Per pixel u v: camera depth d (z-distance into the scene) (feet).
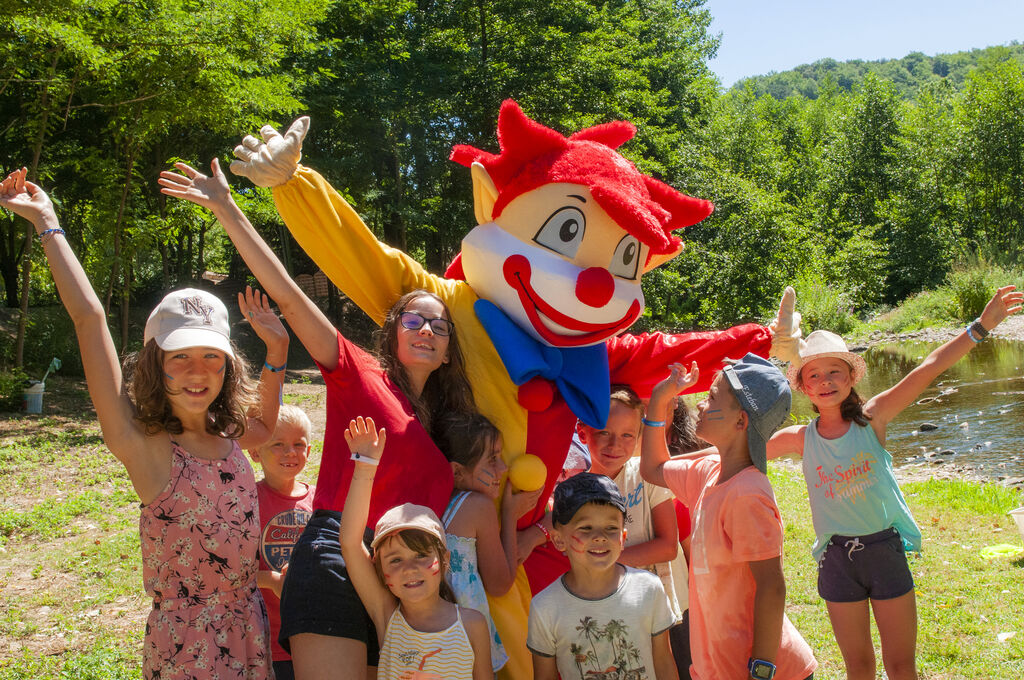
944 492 29.71
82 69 45.83
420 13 86.69
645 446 12.19
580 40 88.69
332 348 11.00
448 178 86.99
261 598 10.52
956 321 96.17
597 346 13.60
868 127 172.55
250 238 10.71
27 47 42.52
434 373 12.19
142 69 47.39
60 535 25.53
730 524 10.29
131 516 27.37
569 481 10.28
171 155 63.46
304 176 11.91
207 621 9.76
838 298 103.09
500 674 11.83
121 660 17.01
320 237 12.12
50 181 61.11
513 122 12.71
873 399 14.07
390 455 10.80
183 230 74.38
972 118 140.15
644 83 94.99
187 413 9.96
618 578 10.23
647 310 92.84
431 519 9.87
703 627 10.85
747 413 10.57
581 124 82.64
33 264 71.87
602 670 9.99
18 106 53.26
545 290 12.45
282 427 13.42
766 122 155.74
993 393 54.44
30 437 39.70
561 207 12.61
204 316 10.05
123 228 57.93
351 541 9.68
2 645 17.90
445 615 9.94
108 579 21.75
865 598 13.47
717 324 97.30
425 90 78.74
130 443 9.57
